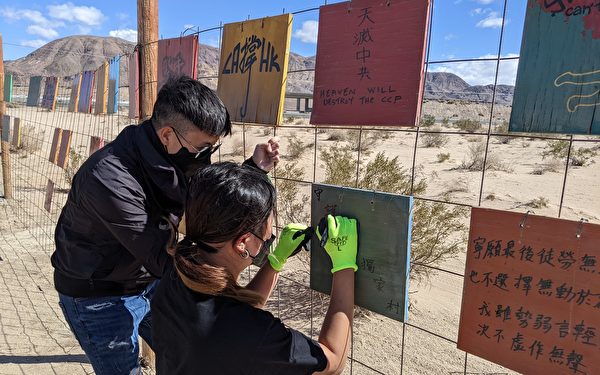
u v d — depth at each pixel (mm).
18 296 4324
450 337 3803
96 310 2012
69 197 1872
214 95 1654
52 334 3674
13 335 3617
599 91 1147
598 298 1228
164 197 1810
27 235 6133
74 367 3227
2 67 7598
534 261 1332
